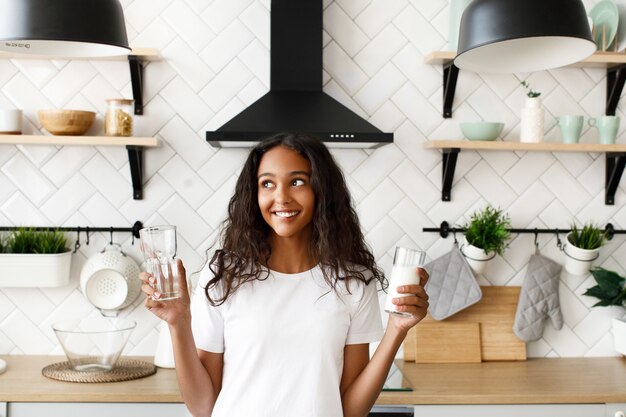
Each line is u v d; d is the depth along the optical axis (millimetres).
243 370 1693
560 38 2033
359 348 1790
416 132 3059
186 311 1656
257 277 1724
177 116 3000
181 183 3006
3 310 2982
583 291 3109
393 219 3059
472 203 3080
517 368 2883
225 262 1759
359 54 3041
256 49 3008
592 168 3107
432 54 2885
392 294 1691
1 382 2557
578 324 3107
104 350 2668
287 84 2861
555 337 3100
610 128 2916
